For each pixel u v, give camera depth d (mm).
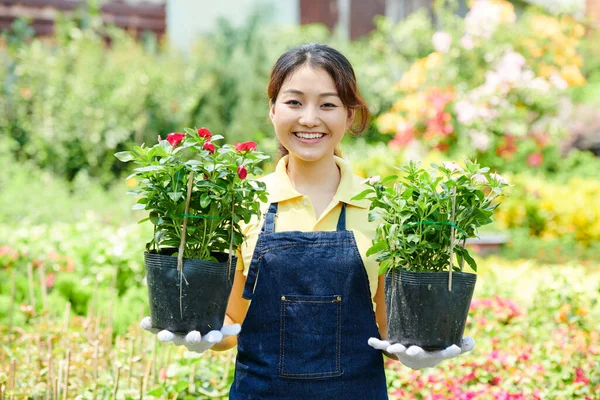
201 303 2229
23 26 11195
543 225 9102
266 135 10508
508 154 8711
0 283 4910
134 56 10297
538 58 9125
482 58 8984
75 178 9484
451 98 8539
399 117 8922
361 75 11500
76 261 5371
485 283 5152
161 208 2273
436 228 2258
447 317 2221
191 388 3463
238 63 11008
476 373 3738
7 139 9336
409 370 3838
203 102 10625
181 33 12742
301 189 2537
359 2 14047
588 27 16062
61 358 3699
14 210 7391
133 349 3709
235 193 2262
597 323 4438
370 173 8344
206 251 2279
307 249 2383
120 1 12500
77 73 9891
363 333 2375
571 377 3729
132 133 9945
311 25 12820
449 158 8453
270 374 2332
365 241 2428
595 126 12258
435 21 13891
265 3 12977
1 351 3781
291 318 2346
